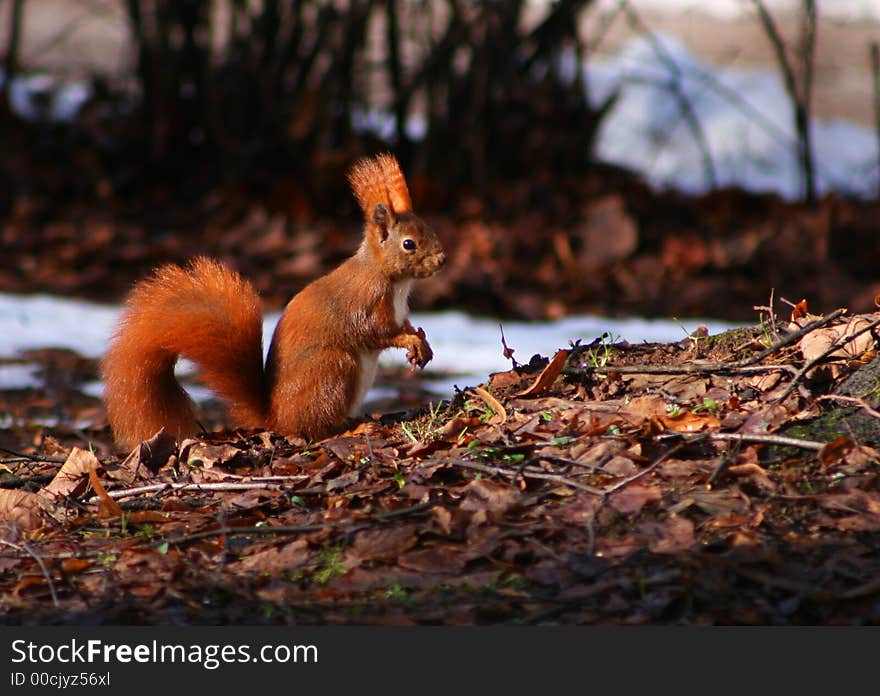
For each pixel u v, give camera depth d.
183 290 9.57
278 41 22.69
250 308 9.57
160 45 22.75
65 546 7.70
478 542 6.91
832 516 6.76
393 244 9.23
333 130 22.88
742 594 6.25
